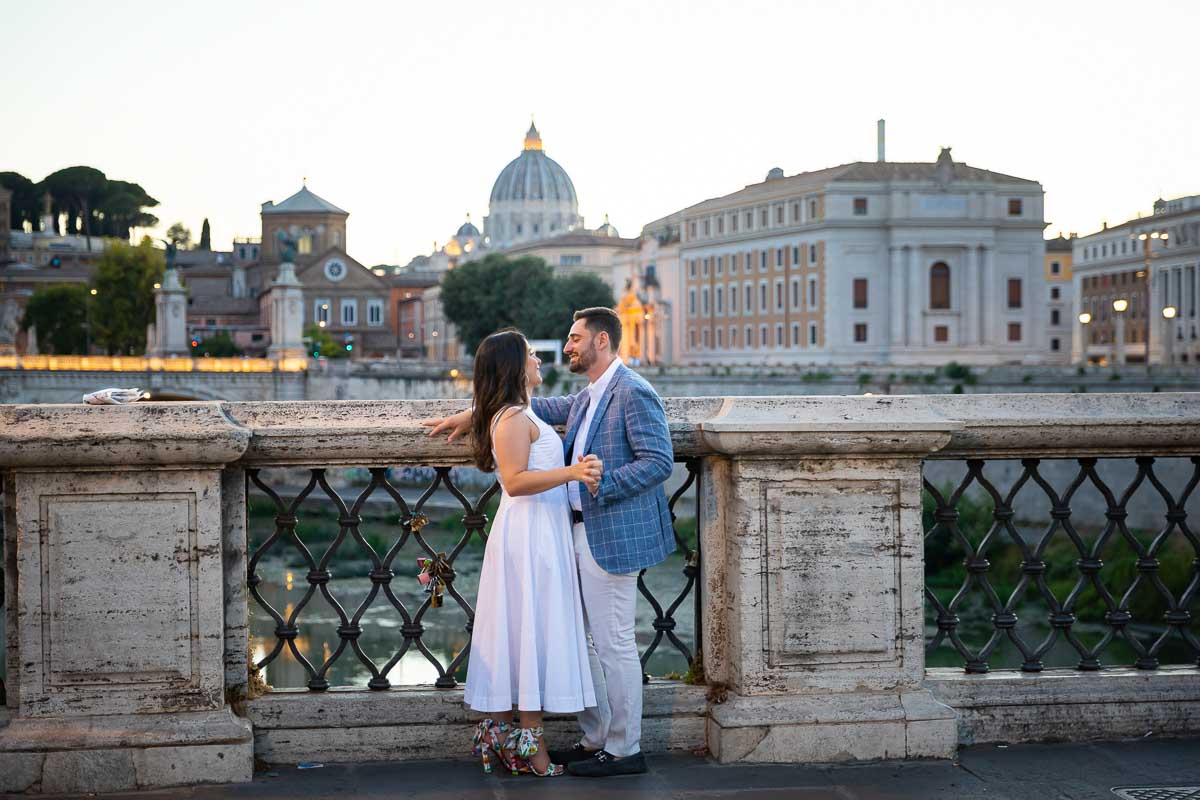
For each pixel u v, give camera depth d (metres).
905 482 5.89
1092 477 6.42
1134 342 125.50
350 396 92.19
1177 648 28.72
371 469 5.95
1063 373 58.44
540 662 5.61
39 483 5.44
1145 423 6.24
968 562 6.35
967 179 108.69
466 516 5.96
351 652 29.55
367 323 163.38
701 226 127.75
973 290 108.50
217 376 89.38
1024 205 110.19
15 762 5.41
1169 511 6.45
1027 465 6.36
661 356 133.00
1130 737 6.27
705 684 6.10
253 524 51.34
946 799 5.45
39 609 5.47
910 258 107.56
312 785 5.56
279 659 28.58
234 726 5.58
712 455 5.99
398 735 5.90
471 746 5.94
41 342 133.88
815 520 5.84
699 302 127.88
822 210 108.50
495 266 122.88
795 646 5.84
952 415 6.12
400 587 39.38
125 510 5.49
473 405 5.61
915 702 5.91
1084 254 137.12
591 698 5.68
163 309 103.50
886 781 5.64
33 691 5.48
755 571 5.82
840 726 5.83
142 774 5.49
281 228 178.88
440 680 6.06
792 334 113.25
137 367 86.50
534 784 5.59
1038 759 5.95
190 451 5.44
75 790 5.44
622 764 5.71
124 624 5.51
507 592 5.62
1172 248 116.00
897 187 107.25
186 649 5.55
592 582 5.70
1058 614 6.40
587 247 172.00
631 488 5.52
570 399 6.08
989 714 6.18
